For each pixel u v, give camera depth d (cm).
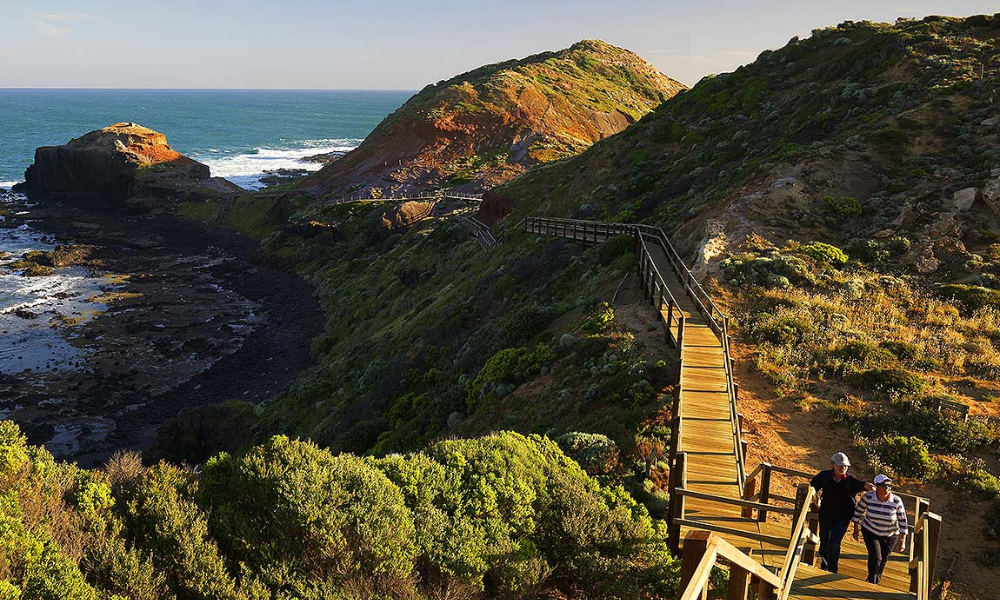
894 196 2788
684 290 2259
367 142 11225
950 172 2816
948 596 955
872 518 771
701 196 3547
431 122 10456
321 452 950
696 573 439
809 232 2672
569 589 944
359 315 5006
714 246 2544
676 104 5822
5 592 570
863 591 717
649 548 971
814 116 3981
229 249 7869
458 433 1956
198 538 734
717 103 5350
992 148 2875
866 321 1931
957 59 3859
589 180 5397
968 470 1241
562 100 11988
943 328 1888
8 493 700
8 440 775
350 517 813
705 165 4338
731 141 4459
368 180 9694
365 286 5631
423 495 948
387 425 2539
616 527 998
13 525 639
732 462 1148
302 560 770
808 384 1598
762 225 2692
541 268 3431
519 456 1143
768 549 892
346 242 7169
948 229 2444
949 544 1080
